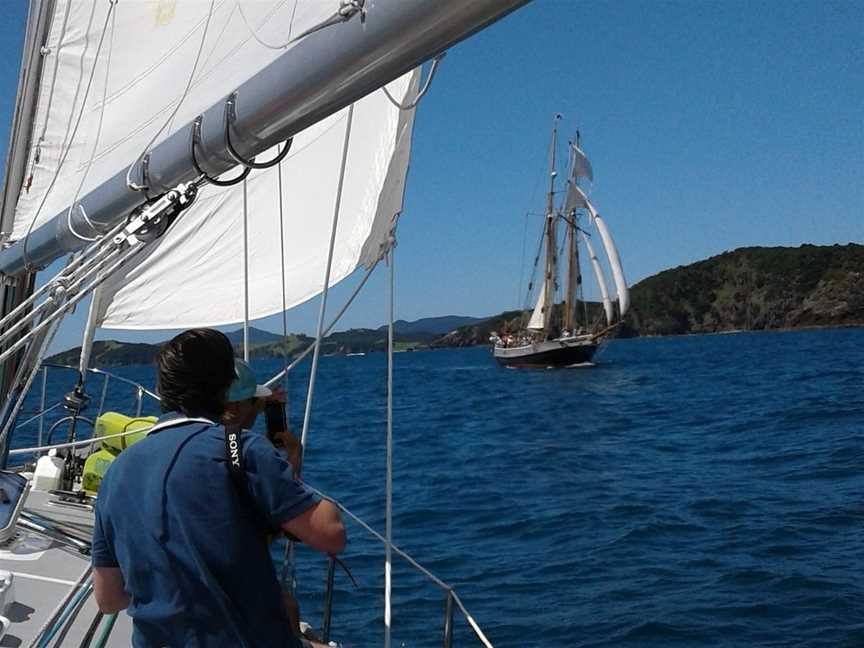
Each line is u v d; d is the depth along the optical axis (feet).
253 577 6.03
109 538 6.43
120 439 15.51
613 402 109.29
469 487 45.42
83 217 9.97
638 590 25.14
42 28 13.08
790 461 49.78
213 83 11.67
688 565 27.66
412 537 33.12
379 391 147.02
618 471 50.78
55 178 13.26
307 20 10.41
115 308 16.30
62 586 11.41
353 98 6.06
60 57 13.15
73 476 16.74
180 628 5.98
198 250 15.87
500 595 24.93
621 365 211.41
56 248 11.25
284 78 6.22
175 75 12.07
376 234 13.39
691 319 506.48
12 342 13.87
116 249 8.82
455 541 32.37
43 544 12.87
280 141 7.19
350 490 44.70
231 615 5.94
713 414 83.41
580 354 209.05
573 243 217.97
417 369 260.42
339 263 14.44
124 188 8.89
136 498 6.15
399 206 13.15
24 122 13.71
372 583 24.94
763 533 31.60
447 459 57.36
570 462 55.47
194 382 6.43
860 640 20.36
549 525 35.01
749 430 67.41
